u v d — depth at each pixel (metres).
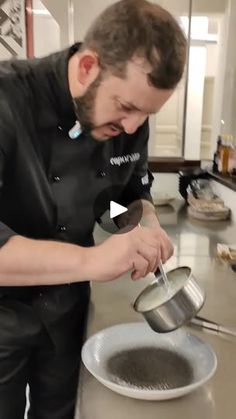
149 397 0.79
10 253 0.83
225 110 2.50
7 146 0.95
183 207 2.35
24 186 1.02
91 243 1.25
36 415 1.33
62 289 1.17
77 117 0.97
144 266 0.87
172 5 2.47
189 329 1.05
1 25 2.51
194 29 2.50
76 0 2.48
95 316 1.13
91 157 1.11
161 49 0.77
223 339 1.01
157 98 0.81
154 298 0.96
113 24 0.80
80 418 0.76
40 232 1.10
